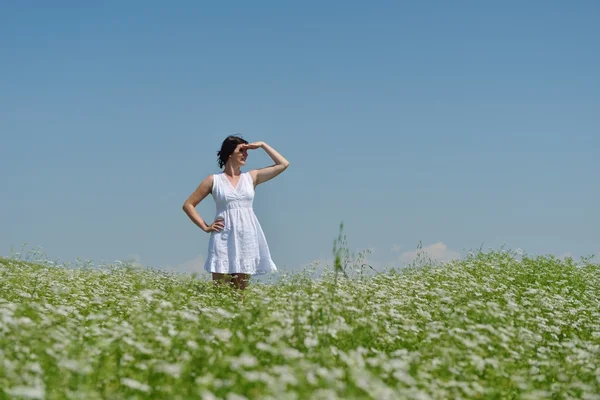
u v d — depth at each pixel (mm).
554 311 9633
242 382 4668
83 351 5504
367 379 4602
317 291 9625
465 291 10156
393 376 5262
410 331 7445
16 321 6145
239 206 10219
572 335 8539
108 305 9078
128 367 5301
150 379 5074
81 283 11312
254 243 10234
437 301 9258
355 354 5379
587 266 16344
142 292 7652
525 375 6062
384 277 12930
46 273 12531
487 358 6332
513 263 16031
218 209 10320
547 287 12383
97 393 4516
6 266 13250
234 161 10461
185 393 4598
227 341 5805
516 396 5582
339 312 7633
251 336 6016
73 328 6844
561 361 6996
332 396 4180
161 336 5969
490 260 16219
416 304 9195
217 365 5133
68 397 4398
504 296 10250
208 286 10141
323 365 5375
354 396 4422
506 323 7988
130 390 4840
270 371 4871
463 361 6207
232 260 10109
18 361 5047
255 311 7117
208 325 6738
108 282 11867
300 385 4371
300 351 5840
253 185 10531
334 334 6309
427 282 11867
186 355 5531
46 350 5254
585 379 6109
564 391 5699
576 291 12609
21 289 10086
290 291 10109
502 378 5973
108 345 5707
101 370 5074
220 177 10367
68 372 4824
